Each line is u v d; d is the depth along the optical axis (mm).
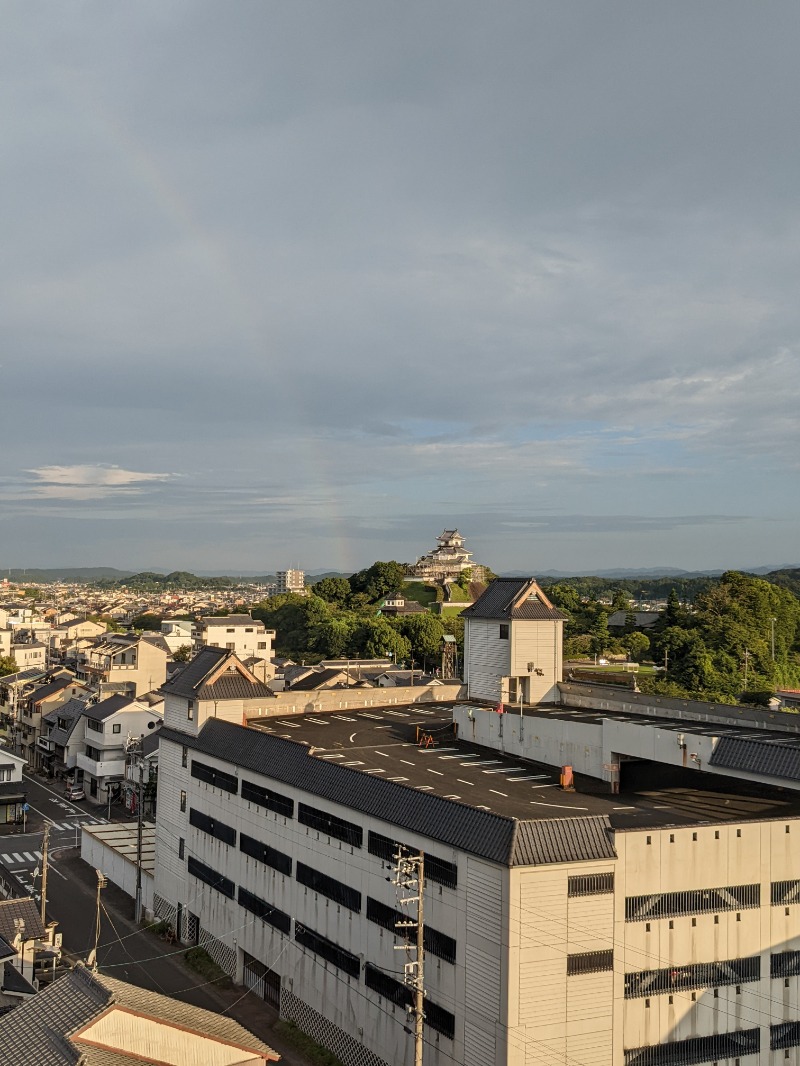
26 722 130000
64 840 91250
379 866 43562
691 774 52281
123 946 62469
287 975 50625
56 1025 30750
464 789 48438
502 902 35625
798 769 42219
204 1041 32500
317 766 50406
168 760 68812
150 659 140625
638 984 37406
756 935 39812
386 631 182625
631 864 37625
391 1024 41875
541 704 74750
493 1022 35688
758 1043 39594
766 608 161750
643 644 166875
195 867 62906
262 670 145000
